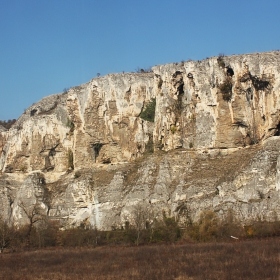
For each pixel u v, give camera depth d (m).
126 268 67.44
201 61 114.88
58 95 150.25
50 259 81.31
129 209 111.06
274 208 94.31
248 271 60.00
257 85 107.69
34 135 139.62
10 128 152.50
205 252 76.94
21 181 140.25
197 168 110.31
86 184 122.56
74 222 120.88
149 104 125.00
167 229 99.38
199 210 102.06
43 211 126.62
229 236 92.50
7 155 143.25
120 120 125.56
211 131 112.06
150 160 116.62
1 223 115.31
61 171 137.12
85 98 129.38
